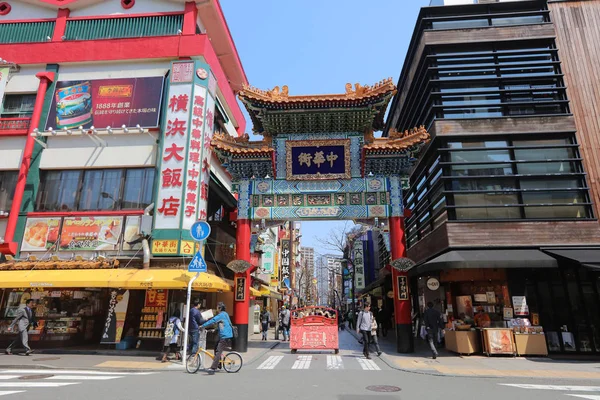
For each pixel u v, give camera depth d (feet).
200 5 60.44
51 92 55.62
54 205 52.21
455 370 34.60
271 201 52.29
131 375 30.99
